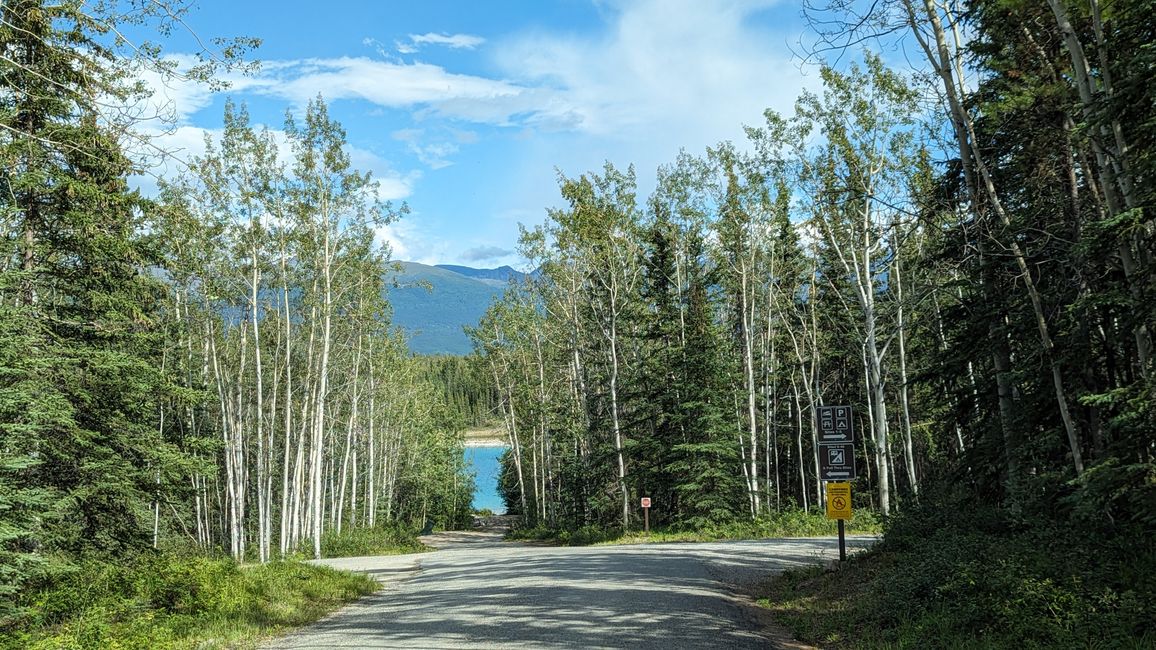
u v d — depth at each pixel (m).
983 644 7.53
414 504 84.38
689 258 40.03
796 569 16.02
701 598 12.88
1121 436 9.70
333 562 32.09
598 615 11.26
